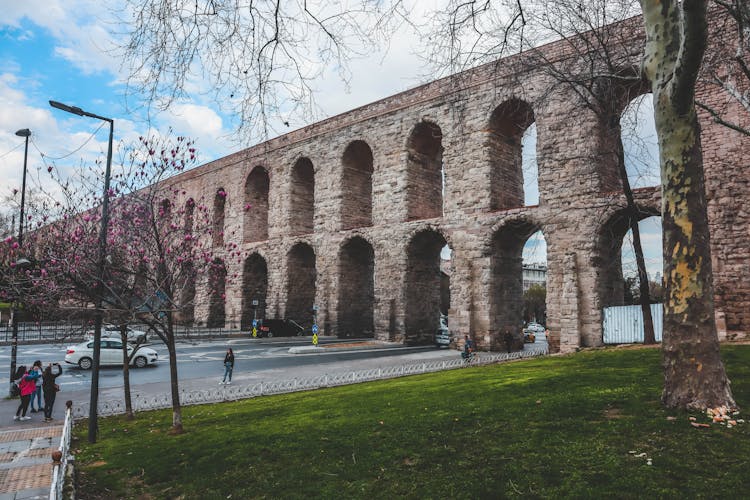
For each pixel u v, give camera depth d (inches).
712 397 379.6
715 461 300.0
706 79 733.3
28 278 536.7
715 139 984.9
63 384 923.4
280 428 501.7
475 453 365.7
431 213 1636.3
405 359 1153.4
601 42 804.0
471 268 1376.7
